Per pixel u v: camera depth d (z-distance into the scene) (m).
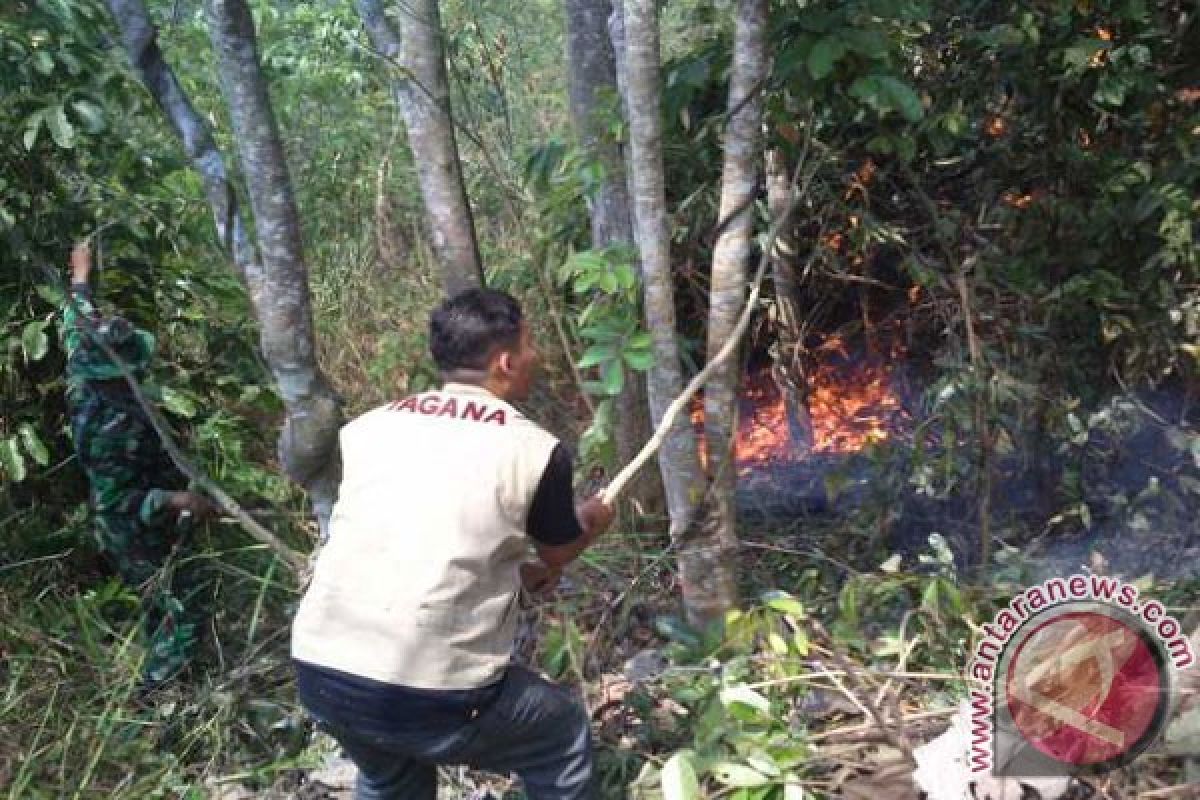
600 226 4.01
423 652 2.43
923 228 4.59
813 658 3.27
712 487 3.31
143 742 3.41
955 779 2.76
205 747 3.44
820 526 4.45
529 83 7.18
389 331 6.03
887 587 3.53
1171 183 4.04
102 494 3.70
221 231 3.31
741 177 3.12
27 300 4.19
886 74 3.34
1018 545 4.16
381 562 2.47
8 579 4.08
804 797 2.79
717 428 3.28
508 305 2.66
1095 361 4.46
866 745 2.97
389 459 2.55
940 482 4.25
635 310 3.52
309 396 3.30
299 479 3.40
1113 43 4.27
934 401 4.39
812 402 5.17
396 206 6.88
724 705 2.99
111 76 4.21
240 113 3.04
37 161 4.11
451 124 3.68
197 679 3.79
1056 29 4.25
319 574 2.56
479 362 2.64
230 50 2.99
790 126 3.59
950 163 4.64
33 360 4.15
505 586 2.53
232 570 4.00
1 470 4.18
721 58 3.86
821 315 5.21
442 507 2.46
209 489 3.60
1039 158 4.39
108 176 4.39
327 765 3.29
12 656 3.68
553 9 7.79
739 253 3.17
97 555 4.30
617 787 3.02
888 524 4.14
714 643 3.30
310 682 2.53
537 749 2.64
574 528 2.63
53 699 3.46
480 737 2.54
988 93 4.39
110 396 3.66
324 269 6.48
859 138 4.41
